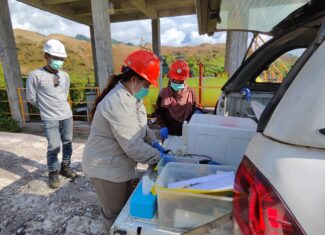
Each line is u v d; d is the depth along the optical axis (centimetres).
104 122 150
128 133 142
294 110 74
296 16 194
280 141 77
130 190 176
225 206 106
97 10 456
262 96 277
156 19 909
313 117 70
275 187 73
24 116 596
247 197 83
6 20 550
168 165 135
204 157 158
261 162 79
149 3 790
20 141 495
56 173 308
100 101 155
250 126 160
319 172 69
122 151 158
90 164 159
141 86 148
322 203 68
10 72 567
